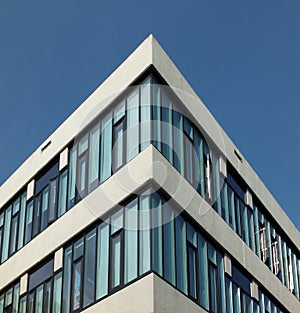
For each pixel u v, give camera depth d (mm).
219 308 20828
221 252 22203
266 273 25469
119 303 18422
